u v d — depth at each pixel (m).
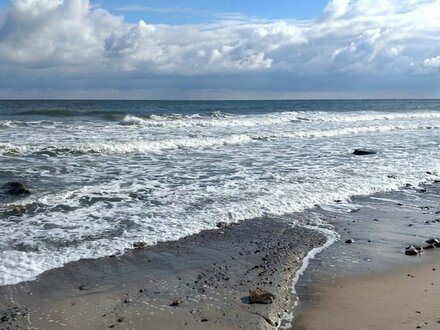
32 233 8.77
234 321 5.80
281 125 33.12
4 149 17.14
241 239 8.97
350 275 7.44
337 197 12.43
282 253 8.30
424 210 11.68
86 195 11.59
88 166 15.54
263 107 65.06
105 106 55.25
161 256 7.96
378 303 6.41
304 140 25.12
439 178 15.48
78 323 5.66
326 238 9.28
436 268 7.86
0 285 6.59
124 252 8.05
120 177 13.83
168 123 29.80
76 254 7.84
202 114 39.28
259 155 18.98
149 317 5.85
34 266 7.28
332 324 5.77
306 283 7.07
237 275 7.28
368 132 31.17
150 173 14.55
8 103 58.53
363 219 10.69
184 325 5.67
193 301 6.33
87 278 6.98
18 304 6.09
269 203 11.36
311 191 12.73
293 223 10.12
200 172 14.90
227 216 10.23
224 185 13.02
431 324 5.77
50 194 11.51
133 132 24.72
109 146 18.80
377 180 14.52
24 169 14.62
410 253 8.52
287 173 15.02
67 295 6.41
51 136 21.64
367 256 8.35
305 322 5.82
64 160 16.53
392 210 11.55
